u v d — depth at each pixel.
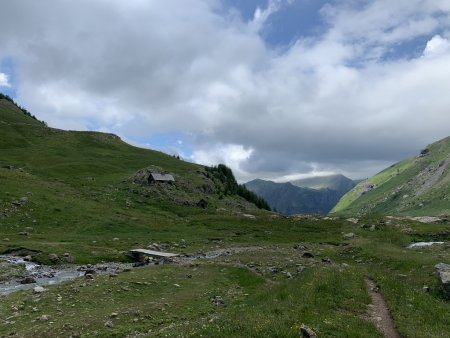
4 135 189.62
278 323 20.34
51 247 58.91
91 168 149.88
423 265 45.31
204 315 29.25
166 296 33.31
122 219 90.38
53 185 107.38
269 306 24.80
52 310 28.16
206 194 154.50
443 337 21.23
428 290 36.50
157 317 27.56
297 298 26.27
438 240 91.19
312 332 19.22
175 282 38.81
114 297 31.98
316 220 116.50
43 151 174.88
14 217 75.06
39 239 65.50
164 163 194.50
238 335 19.45
